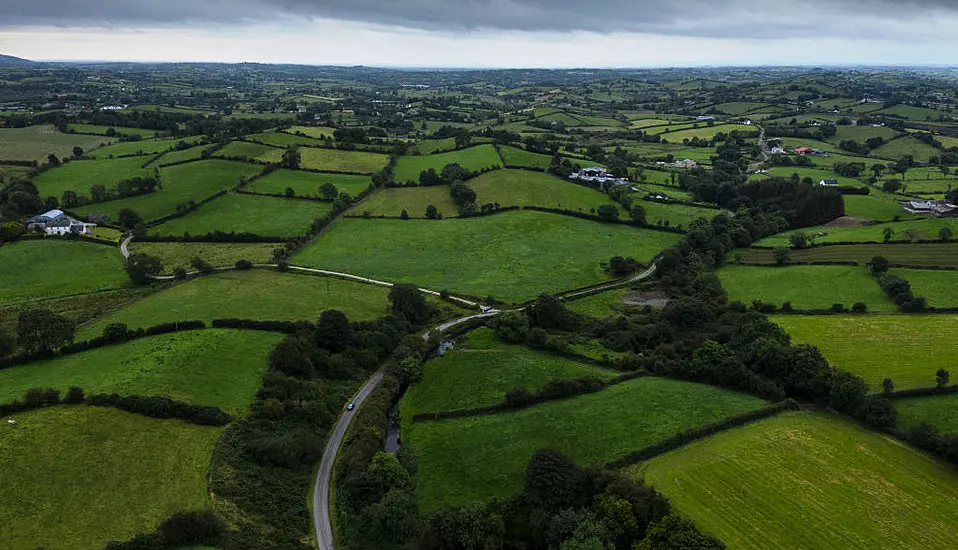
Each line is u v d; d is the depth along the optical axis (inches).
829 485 3024.1
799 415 3718.0
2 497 2711.6
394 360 4630.9
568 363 4576.8
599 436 3558.1
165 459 3142.2
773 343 4210.1
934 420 3580.2
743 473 3125.0
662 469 3196.4
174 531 2618.1
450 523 2778.1
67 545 2529.5
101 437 3189.0
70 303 5280.5
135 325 4665.4
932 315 4950.8
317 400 4033.0
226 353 4269.2
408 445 3676.2
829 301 5378.9
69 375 3806.6
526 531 2876.5
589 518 2709.2
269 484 3189.0
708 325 4987.7
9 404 3299.7
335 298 5541.3
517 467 3356.3
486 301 5743.1
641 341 4936.0
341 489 3235.7
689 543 2493.8
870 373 4116.6
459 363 4626.0
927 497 2935.5
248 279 5910.4
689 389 4072.3
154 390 3634.4
